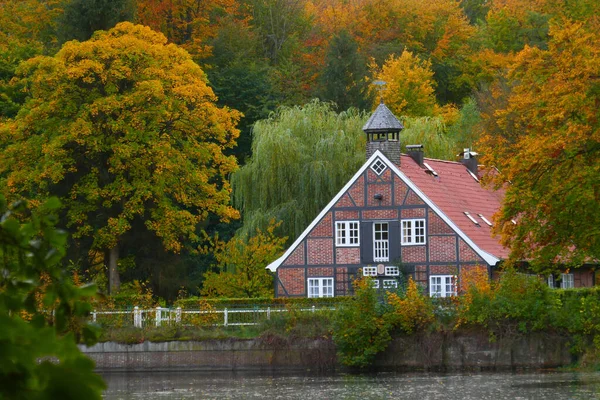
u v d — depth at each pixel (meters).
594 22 121.88
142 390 133.75
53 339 13.48
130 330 164.25
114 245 189.62
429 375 144.12
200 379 148.62
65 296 15.73
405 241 189.00
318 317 161.12
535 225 103.12
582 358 146.38
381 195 190.25
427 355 152.38
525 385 125.56
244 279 193.25
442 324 153.38
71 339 13.69
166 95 192.62
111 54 190.00
